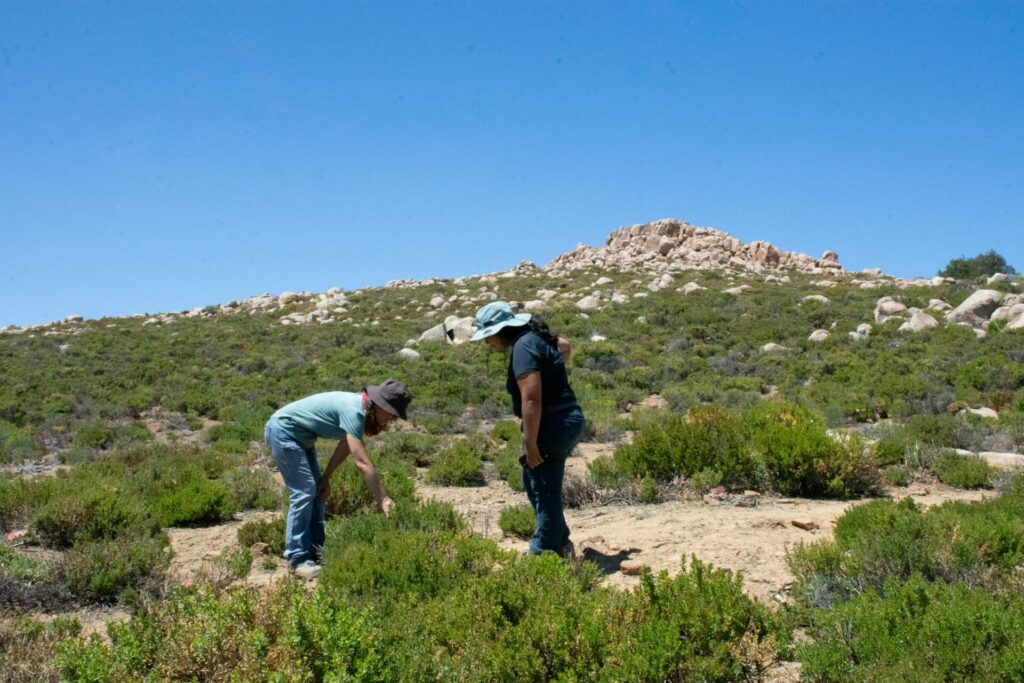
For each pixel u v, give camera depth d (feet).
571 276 181.37
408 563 18.01
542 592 14.96
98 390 88.28
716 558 20.52
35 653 15.53
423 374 88.07
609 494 30.89
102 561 21.48
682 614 13.61
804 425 33.14
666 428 34.04
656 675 12.50
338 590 16.43
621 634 13.50
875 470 31.40
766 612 13.99
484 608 14.64
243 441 61.16
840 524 21.22
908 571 17.08
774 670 13.88
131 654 12.78
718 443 32.48
